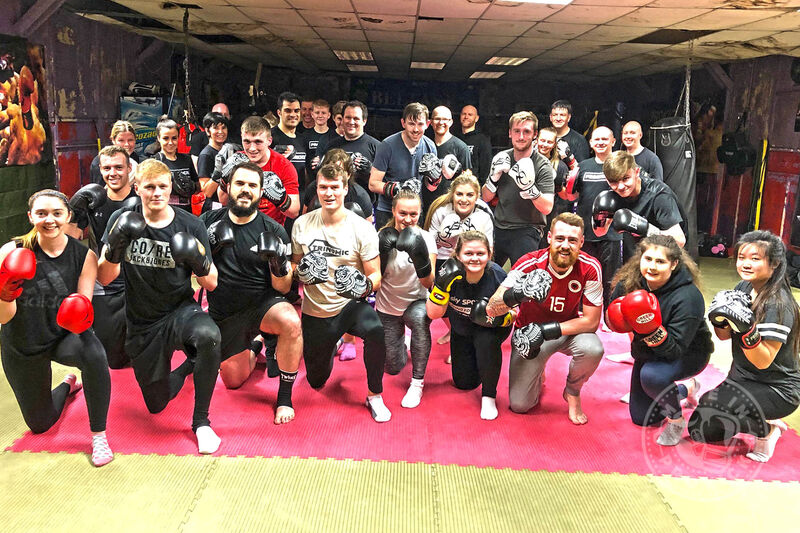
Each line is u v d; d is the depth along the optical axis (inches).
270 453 108.3
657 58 331.0
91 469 101.7
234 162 137.5
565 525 90.7
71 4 235.3
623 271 126.8
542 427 121.3
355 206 147.4
